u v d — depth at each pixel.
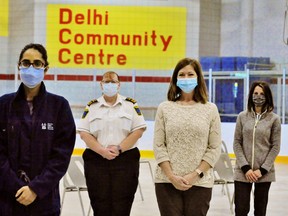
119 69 14.21
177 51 14.31
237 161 4.61
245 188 4.56
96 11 14.16
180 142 3.45
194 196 3.45
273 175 4.55
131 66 14.22
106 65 14.20
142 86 14.24
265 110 4.61
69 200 7.07
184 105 3.56
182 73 3.55
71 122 2.89
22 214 2.75
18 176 2.74
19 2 14.33
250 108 4.67
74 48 14.19
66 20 14.20
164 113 3.54
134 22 14.17
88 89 14.20
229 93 13.34
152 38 14.22
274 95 13.30
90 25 14.16
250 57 13.88
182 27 14.32
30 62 2.82
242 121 4.66
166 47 14.27
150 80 14.22
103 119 4.59
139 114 4.68
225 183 6.13
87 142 4.58
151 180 9.06
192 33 14.34
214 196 7.60
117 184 4.54
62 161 2.80
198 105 3.53
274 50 14.24
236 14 14.50
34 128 2.78
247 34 14.43
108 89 4.61
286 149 12.02
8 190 2.72
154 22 14.23
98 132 4.60
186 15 14.32
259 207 4.58
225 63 13.90
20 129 2.77
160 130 3.55
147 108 14.22
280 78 13.22
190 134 3.44
